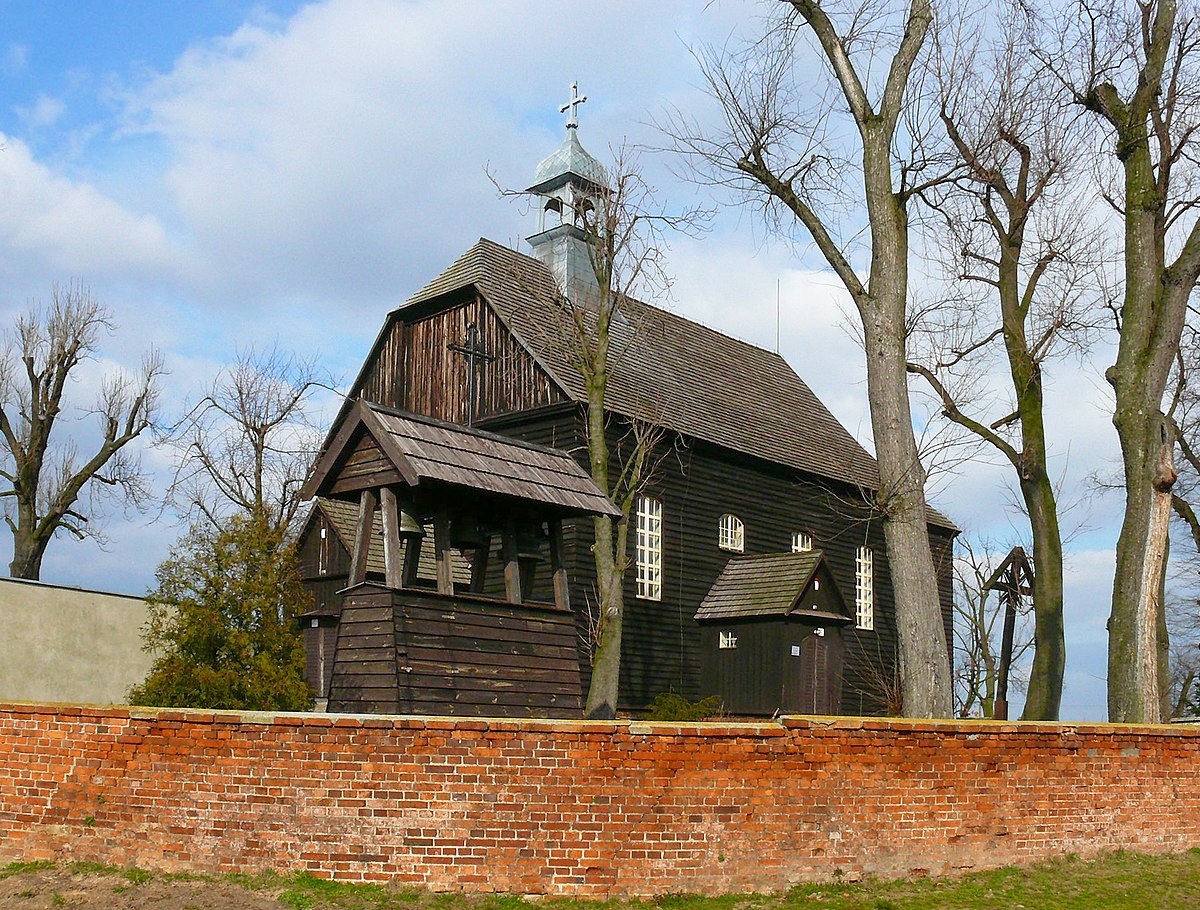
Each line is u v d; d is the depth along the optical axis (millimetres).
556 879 10375
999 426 22812
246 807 10641
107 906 9898
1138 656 17188
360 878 10344
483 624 14547
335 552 26797
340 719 10586
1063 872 12016
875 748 11578
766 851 10914
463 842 10383
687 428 29000
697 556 28969
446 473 14125
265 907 9805
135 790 10938
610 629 21594
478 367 28328
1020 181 21547
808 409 38000
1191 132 19281
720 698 26750
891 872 11422
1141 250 18516
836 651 28344
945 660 16859
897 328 17453
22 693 23062
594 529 24062
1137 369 18109
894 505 17047
